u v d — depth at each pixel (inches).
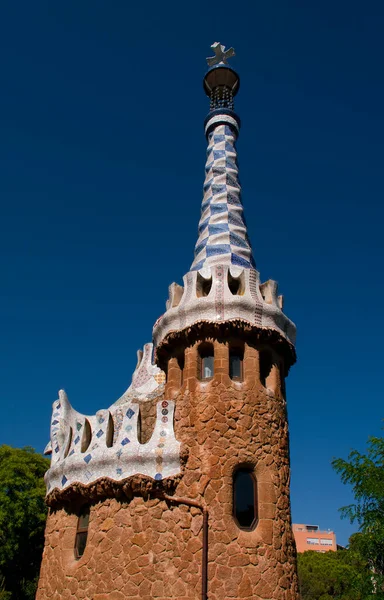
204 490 493.7
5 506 1101.1
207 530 477.1
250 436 519.5
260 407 537.6
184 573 467.5
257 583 463.5
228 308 557.0
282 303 618.5
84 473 538.6
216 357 546.0
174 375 578.6
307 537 3634.4
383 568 679.7
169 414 536.4
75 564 523.5
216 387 532.7
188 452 514.6
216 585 458.0
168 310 592.7
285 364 605.9
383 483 692.7
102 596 483.8
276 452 531.8
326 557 2049.7
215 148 745.6
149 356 769.6
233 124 768.3
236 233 664.4
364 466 719.7
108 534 505.4
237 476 511.2
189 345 562.6
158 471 505.0
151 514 495.8
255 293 578.9
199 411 527.8
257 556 474.0
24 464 1173.1
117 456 519.5
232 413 523.5
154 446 516.4
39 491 1143.6
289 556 502.9
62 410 650.8
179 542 480.1
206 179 732.0
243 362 556.1
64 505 566.6
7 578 1144.2
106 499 522.3
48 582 552.4
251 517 498.0
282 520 507.2
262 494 504.4
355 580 688.4
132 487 502.3
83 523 552.7
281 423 555.2
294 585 496.1
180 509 492.7
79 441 572.4
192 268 651.5
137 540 489.1
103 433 553.9
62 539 550.9
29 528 1143.6
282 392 586.6
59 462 584.7
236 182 721.0
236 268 596.7
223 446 508.7
